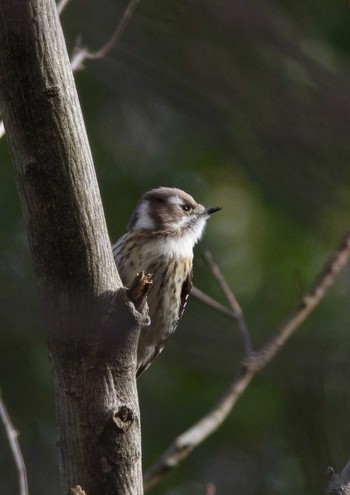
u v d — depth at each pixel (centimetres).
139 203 1011
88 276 497
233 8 1122
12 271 1448
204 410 1402
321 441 1122
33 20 462
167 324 977
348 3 762
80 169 487
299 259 1379
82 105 1460
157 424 1394
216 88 1273
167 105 1368
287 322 713
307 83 1170
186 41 1266
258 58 1212
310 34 1242
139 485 511
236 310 762
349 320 1391
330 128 1126
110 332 500
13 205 1420
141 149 1462
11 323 1467
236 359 1435
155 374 1437
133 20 1309
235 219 1406
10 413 1456
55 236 491
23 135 478
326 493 556
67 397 506
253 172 1364
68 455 507
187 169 1438
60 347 504
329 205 1334
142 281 502
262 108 1223
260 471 1405
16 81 469
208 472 1418
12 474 1430
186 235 997
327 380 1288
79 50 830
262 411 1379
